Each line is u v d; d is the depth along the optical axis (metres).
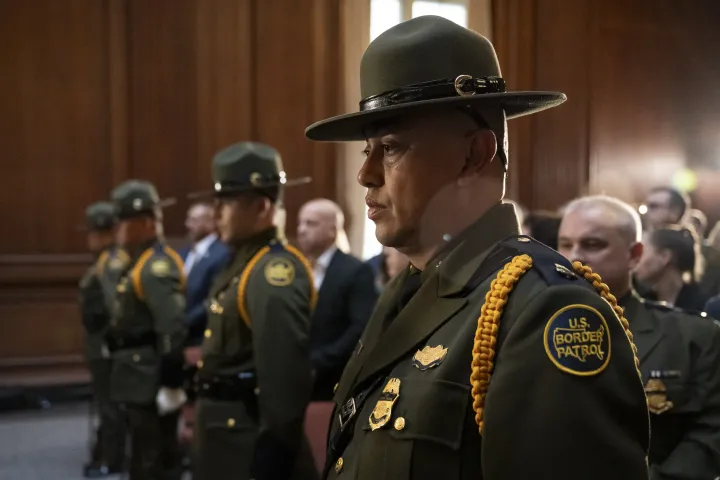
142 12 5.84
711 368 1.52
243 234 2.21
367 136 1.00
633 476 0.75
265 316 2.01
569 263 0.90
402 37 0.94
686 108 7.84
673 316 1.59
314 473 2.11
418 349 0.92
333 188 6.25
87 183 5.73
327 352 2.79
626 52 7.48
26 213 5.57
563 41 7.07
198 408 2.24
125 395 3.18
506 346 0.81
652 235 2.46
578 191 7.21
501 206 0.97
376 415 0.90
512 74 6.78
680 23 7.78
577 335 0.78
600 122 7.35
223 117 6.05
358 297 2.88
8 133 5.53
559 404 0.75
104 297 4.09
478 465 0.82
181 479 3.20
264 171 2.22
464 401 0.83
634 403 0.78
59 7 5.63
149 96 5.88
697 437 1.48
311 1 6.20
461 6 5.98
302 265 2.15
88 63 5.72
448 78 0.93
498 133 0.96
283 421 1.96
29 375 5.41
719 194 7.95
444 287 0.93
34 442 4.48
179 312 3.13
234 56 6.06
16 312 5.48
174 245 5.86
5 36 5.52
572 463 0.74
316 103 6.23
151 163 5.88
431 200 0.93
